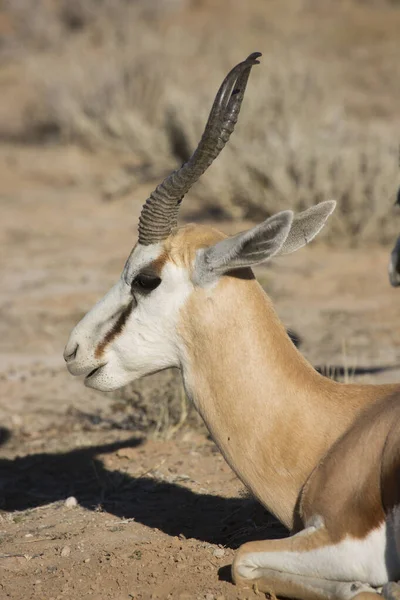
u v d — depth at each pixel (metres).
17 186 61.88
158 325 16.17
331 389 15.76
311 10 113.81
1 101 87.50
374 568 14.05
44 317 37.66
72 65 82.06
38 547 18.67
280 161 50.59
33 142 74.44
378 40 100.44
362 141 54.59
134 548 18.05
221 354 15.67
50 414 27.88
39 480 22.97
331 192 48.31
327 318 36.34
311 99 65.50
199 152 15.45
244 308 15.68
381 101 77.31
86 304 39.09
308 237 15.89
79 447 24.92
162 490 21.59
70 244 48.91
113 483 22.25
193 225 16.34
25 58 101.69
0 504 21.58
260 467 15.55
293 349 15.93
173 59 80.75
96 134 70.75
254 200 51.09
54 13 113.38
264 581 15.11
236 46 94.00
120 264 45.06
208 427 16.05
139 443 24.81
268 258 14.82
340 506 14.38
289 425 15.42
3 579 17.16
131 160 66.94
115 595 16.14
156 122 70.31
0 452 24.95
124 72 74.62
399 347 32.41
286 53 84.88
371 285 40.91
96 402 28.77
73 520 20.16
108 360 16.72
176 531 19.20
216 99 15.27
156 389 27.31
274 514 15.68
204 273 15.56
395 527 13.76
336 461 14.71
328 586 14.44
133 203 57.16
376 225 47.34
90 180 62.62
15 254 47.19
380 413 14.80
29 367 32.41
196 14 114.19
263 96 63.22
